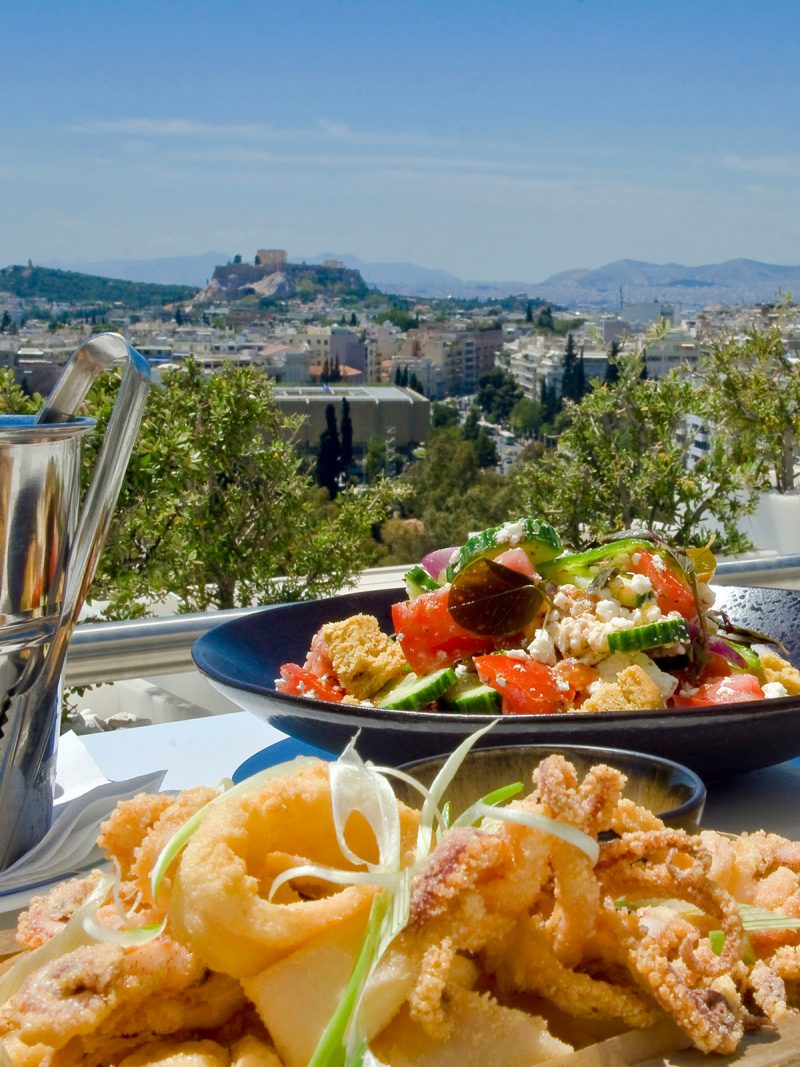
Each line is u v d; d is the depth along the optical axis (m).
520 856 0.63
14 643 1.10
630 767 0.91
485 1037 0.58
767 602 1.74
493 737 1.10
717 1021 0.58
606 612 1.37
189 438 6.82
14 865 1.10
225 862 0.60
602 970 0.65
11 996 0.63
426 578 1.61
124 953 0.61
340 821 0.65
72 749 1.39
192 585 7.32
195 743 1.56
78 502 1.16
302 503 7.49
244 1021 0.62
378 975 0.58
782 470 9.71
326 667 1.47
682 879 0.64
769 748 1.18
